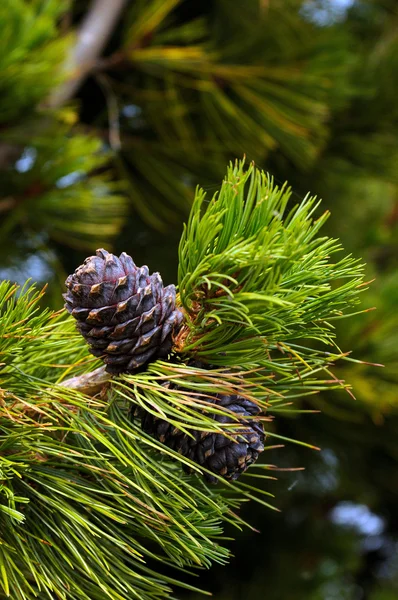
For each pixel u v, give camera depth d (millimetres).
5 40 1394
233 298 873
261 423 942
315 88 2033
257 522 3195
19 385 944
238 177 903
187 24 2270
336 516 3885
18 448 938
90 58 1975
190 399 905
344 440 2580
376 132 2363
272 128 2084
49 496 947
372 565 4312
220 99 1967
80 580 956
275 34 2100
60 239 1950
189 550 918
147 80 2193
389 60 2332
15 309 941
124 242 2637
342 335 1856
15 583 926
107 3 2047
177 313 925
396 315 1881
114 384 946
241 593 3057
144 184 2283
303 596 3141
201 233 895
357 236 2820
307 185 2459
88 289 908
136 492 954
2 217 1993
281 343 918
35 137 1604
